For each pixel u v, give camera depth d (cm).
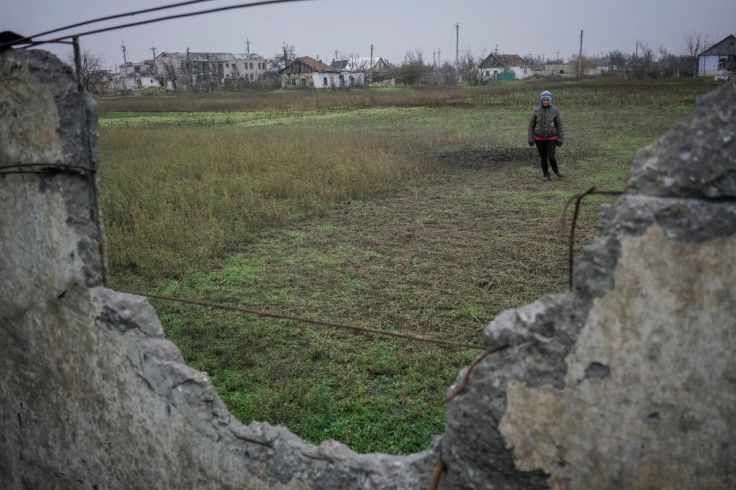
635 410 160
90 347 283
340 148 1592
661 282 152
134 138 2002
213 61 9869
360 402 424
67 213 268
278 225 965
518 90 4522
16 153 281
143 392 266
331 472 223
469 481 187
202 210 986
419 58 7794
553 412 168
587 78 6112
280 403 427
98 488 308
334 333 546
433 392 442
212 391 248
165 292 666
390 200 1136
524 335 172
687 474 163
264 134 2062
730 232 148
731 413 159
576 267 164
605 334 158
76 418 305
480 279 682
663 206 149
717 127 146
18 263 304
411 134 2027
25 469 356
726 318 153
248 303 634
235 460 243
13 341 327
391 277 703
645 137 1862
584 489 170
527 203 1078
